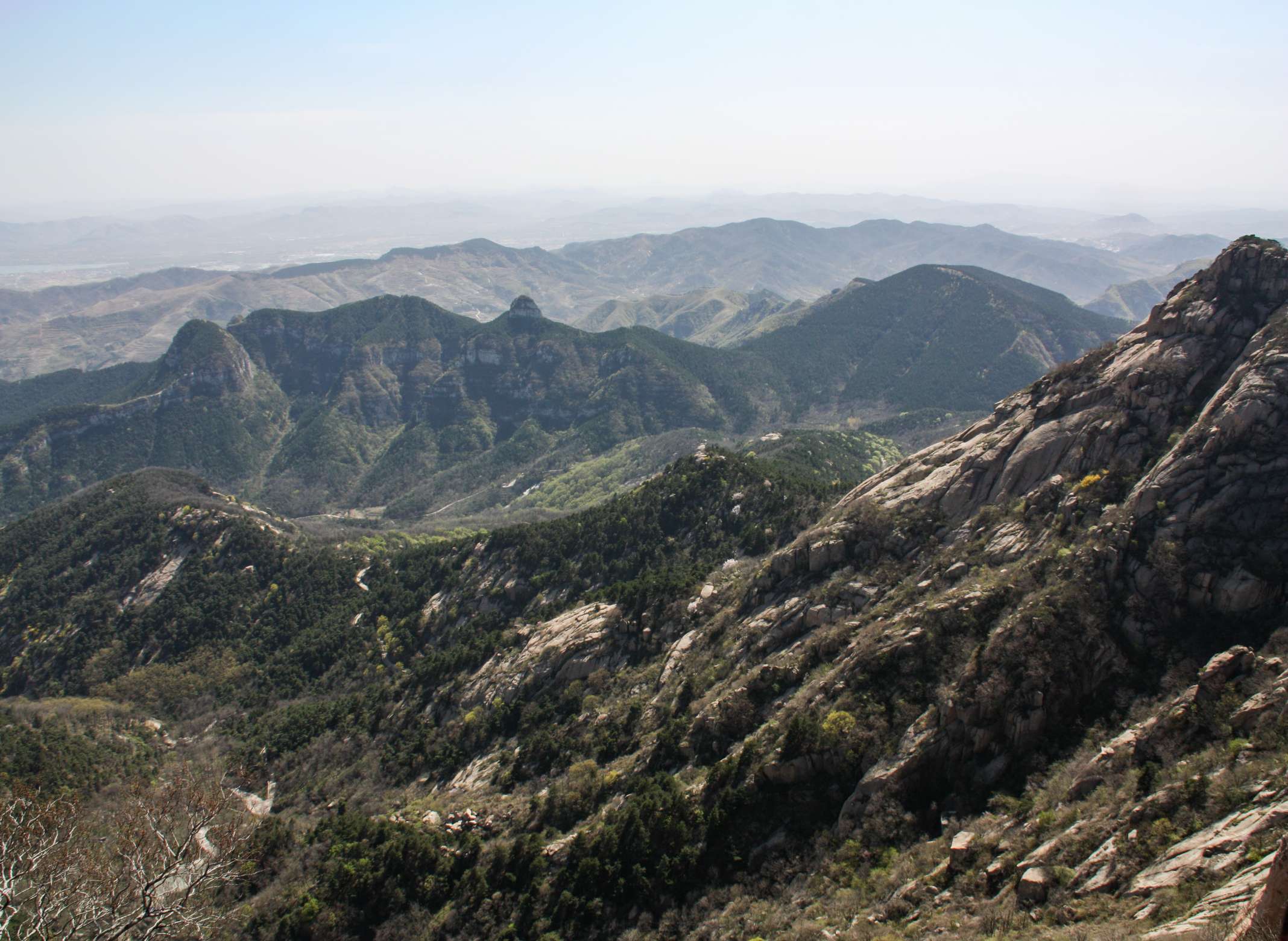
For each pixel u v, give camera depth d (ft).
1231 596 183.11
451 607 552.41
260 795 426.10
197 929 210.59
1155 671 181.06
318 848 310.04
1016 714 180.86
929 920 150.00
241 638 647.56
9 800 213.46
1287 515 188.65
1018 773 176.65
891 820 181.68
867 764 195.93
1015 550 232.12
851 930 158.51
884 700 207.41
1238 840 123.65
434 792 351.67
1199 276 256.93
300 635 624.18
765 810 206.59
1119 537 202.28
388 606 608.60
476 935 236.63
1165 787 146.72
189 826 228.22
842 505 325.21
